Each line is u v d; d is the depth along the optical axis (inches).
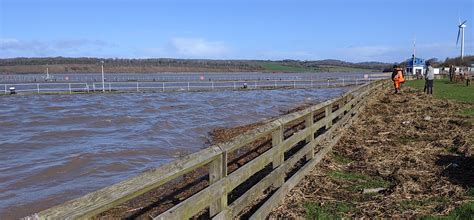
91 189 355.6
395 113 579.8
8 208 309.0
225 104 1237.7
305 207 215.5
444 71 2417.6
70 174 404.8
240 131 621.0
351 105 501.7
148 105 1224.8
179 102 1341.0
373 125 473.7
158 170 122.0
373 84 835.4
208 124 768.9
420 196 229.5
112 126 759.7
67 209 88.1
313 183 255.3
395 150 343.9
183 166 130.6
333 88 2164.1
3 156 489.4
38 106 1221.1
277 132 227.5
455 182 251.4
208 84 2527.1
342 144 372.5
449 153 328.5
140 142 578.6
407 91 995.3
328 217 202.1
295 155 255.0
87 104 1284.4
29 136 641.0
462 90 1039.0
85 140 601.6
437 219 198.2
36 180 383.6
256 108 1093.1
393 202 220.8
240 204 174.9
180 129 706.2
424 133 417.4
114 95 1755.7
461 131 414.6
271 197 209.9
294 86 2222.0
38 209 308.2
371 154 330.3
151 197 285.4
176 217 125.0
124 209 256.8
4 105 1266.0
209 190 146.9
